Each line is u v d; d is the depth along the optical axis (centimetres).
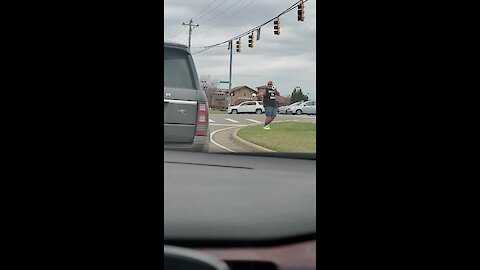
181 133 847
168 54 852
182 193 163
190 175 203
